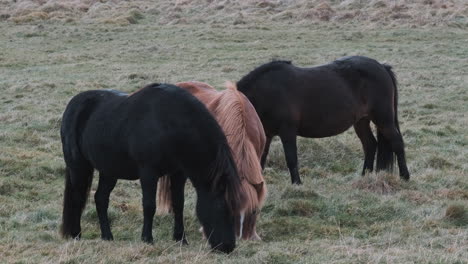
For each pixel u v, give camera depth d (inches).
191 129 260.5
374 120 422.9
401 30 1181.7
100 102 300.0
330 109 401.7
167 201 313.4
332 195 374.0
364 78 414.3
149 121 267.1
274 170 453.4
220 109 295.9
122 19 1314.0
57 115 591.5
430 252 264.5
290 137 396.8
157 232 319.3
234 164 253.4
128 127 273.9
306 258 259.1
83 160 306.5
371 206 352.8
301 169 451.8
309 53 983.6
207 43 1083.3
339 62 418.9
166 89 273.4
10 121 576.4
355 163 482.3
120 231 323.0
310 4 1434.5
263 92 390.0
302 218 338.6
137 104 275.6
